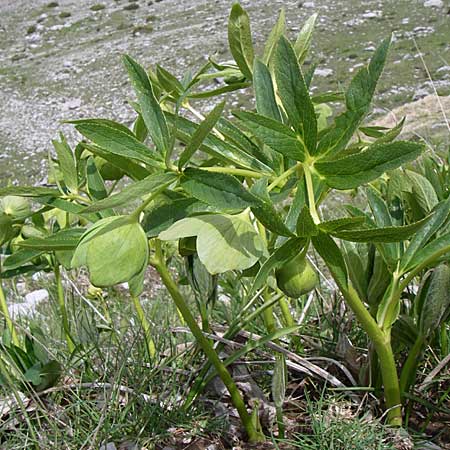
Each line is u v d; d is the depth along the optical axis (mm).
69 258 534
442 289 477
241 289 790
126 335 684
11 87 4594
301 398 585
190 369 604
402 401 530
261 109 452
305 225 375
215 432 538
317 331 648
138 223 406
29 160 3568
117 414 541
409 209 581
